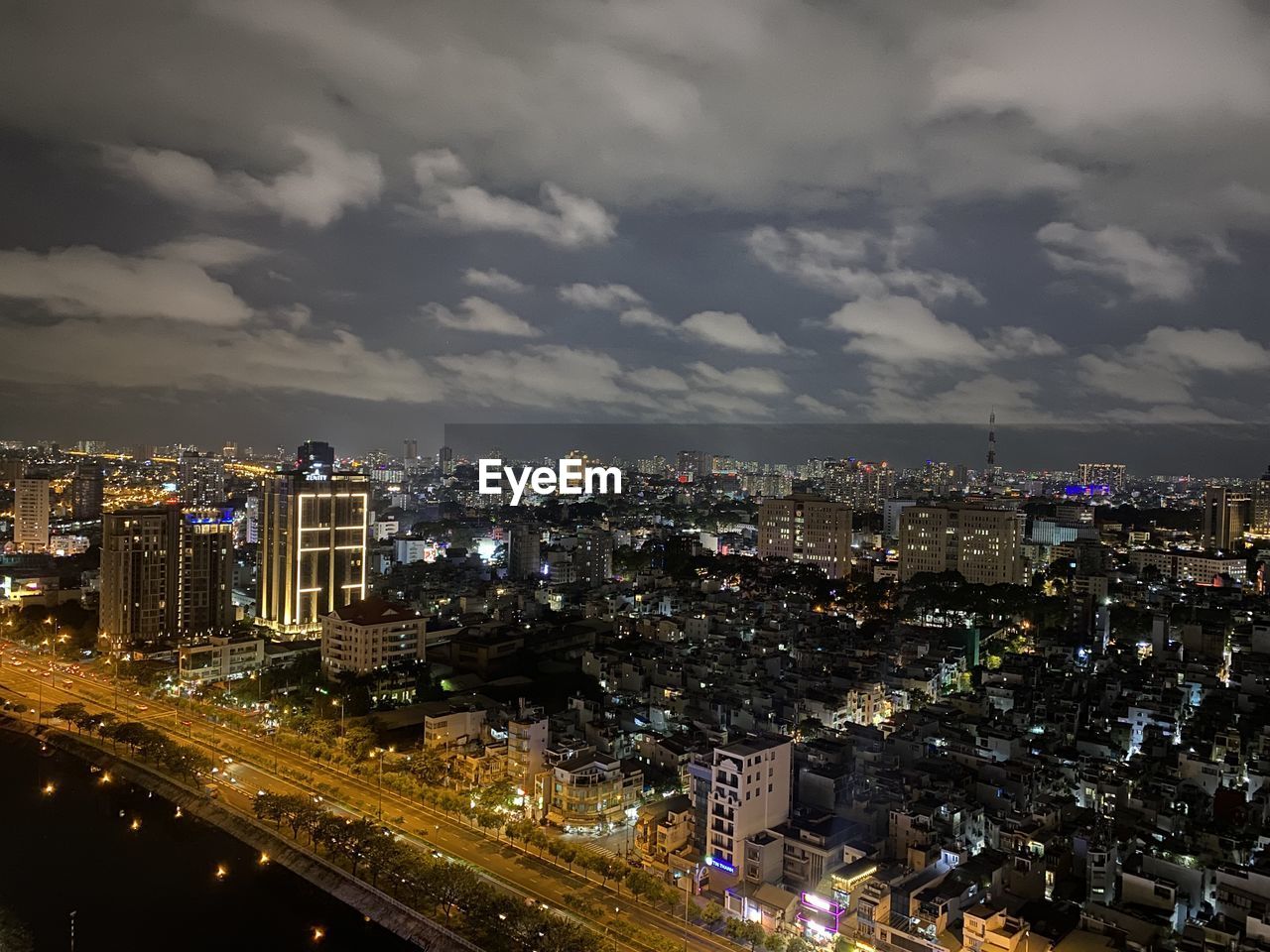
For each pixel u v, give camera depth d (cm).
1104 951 19750
